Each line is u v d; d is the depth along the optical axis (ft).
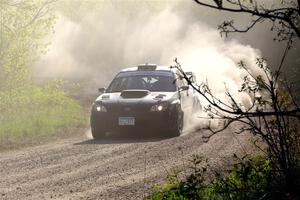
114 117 144.36
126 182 85.71
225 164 95.09
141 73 160.45
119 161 105.60
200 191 65.46
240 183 62.85
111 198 75.51
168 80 156.76
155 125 143.02
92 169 98.43
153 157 108.47
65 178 91.09
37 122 176.35
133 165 100.78
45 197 77.77
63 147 129.90
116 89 156.76
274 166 55.06
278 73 50.93
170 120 143.64
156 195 70.69
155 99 146.00
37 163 107.65
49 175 94.43
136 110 143.74
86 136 157.38
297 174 50.16
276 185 50.88
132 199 74.38
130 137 147.02
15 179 92.02
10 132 159.33
